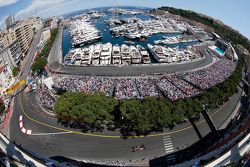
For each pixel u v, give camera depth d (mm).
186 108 101688
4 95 143750
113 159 87500
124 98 117562
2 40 181625
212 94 112125
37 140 99688
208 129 102000
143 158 87500
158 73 156000
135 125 98125
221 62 178375
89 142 95750
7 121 116000
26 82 158750
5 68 158625
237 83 134125
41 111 119438
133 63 180875
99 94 109000
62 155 90625
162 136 97438
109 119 98312
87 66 172375
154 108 97938
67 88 131000
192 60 182000
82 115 98688
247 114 107312
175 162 85000
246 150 59594
